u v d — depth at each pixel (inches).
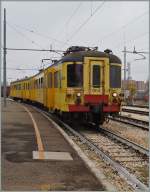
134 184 379.6
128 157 536.1
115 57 842.2
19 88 2438.5
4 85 1528.1
